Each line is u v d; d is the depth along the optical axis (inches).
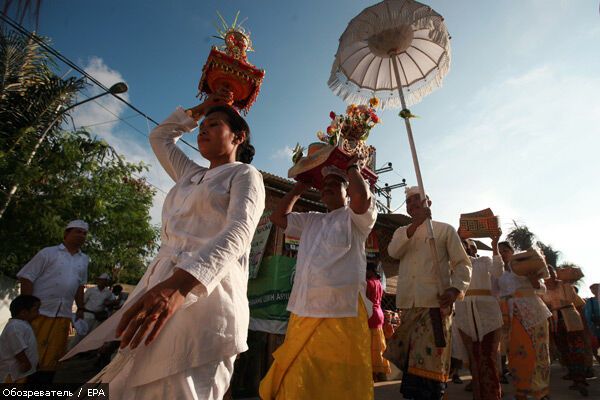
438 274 135.7
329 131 126.1
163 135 88.4
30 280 168.2
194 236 64.4
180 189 72.7
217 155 77.9
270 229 261.3
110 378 56.5
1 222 302.8
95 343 59.7
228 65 109.1
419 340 134.3
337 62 168.4
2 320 316.2
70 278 178.4
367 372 96.8
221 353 58.4
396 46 153.0
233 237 58.7
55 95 343.9
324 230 113.8
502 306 274.7
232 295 62.8
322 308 99.9
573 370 233.5
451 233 145.6
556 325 256.8
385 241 366.3
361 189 108.6
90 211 341.1
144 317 48.8
